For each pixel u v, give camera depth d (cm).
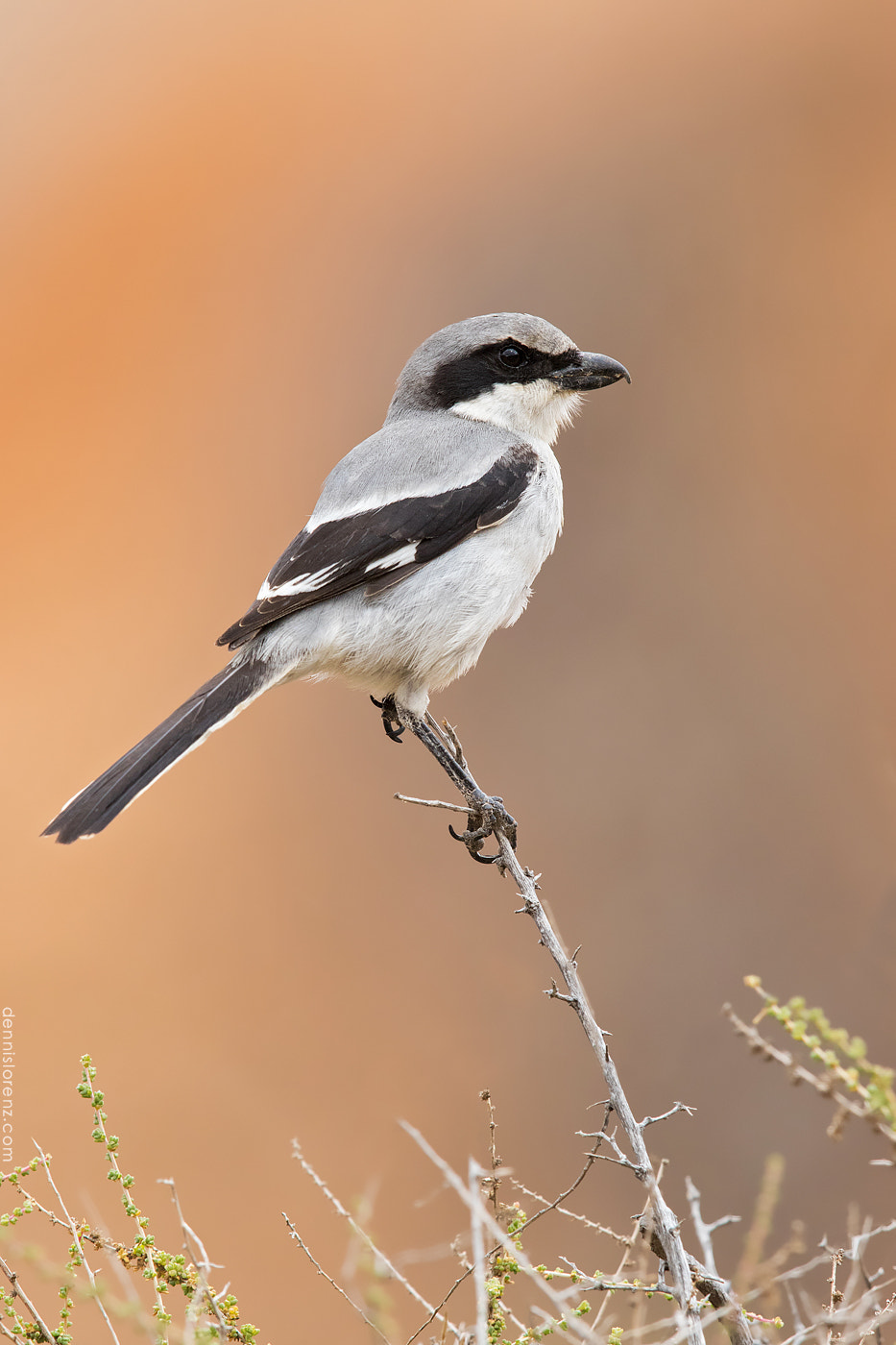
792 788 1186
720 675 1275
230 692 780
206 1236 923
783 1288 601
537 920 564
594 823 1191
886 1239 871
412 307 1656
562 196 1650
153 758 739
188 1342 402
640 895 1145
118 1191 952
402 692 830
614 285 1566
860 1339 430
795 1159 941
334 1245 920
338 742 1324
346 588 803
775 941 1091
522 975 1113
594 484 1424
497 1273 470
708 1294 482
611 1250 894
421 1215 943
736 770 1212
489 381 905
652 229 1593
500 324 908
